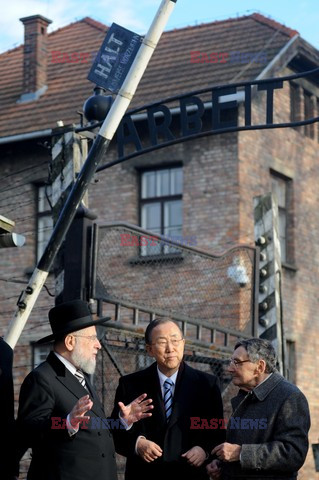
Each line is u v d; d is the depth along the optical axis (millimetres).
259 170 16031
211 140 15656
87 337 5738
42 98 18234
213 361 9867
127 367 9539
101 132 7227
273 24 17453
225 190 15445
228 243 13961
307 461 16547
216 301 13992
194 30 18516
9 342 7359
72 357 5703
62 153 8766
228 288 13781
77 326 5688
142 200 16172
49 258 7426
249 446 5652
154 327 6145
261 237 10531
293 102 17531
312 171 17797
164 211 15984
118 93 7227
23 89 18578
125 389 6266
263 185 16125
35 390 5547
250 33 17469
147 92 16609
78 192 7297
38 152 16875
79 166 8727
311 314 17188
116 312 8305
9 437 5465
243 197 15430
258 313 10328
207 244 15445
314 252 17547
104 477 5578
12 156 17172
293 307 16719
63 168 8734
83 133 8766
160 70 17297
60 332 5680
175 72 17000
